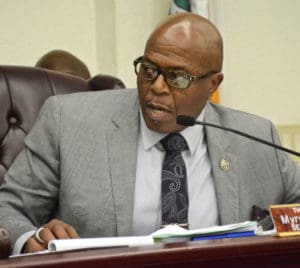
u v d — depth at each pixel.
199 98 2.86
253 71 6.29
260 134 3.13
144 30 5.84
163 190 2.85
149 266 1.54
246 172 3.03
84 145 2.90
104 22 5.71
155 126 2.85
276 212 1.94
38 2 5.48
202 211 2.90
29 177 2.94
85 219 2.78
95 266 1.49
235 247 1.62
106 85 3.63
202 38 2.82
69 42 5.60
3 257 1.72
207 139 3.02
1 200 2.89
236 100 6.21
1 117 3.32
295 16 6.47
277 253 1.66
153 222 2.84
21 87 3.39
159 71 2.76
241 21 6.27
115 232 2.78
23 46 5.42
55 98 3.07
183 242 1.79
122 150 2.90
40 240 2.36
